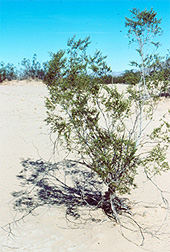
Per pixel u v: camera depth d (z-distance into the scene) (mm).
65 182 6340
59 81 4723
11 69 26766
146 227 4602
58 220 5031
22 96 16719
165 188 6168
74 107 4871
